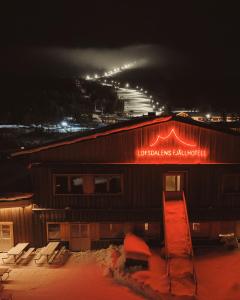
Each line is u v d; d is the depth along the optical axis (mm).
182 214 23484
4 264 22781
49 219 24750
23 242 24812
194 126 23938
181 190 24812
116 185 24656
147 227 25391
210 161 24219
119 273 20812
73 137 23688
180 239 21859
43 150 23953
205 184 24766
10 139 56438
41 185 24500
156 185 24609
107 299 18172
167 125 23875
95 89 158875
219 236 25703
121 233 25391
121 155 24016
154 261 22438
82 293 18844
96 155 24000
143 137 23922
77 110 114250
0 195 24156
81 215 24688
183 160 24125
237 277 20406
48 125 86312
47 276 21109
